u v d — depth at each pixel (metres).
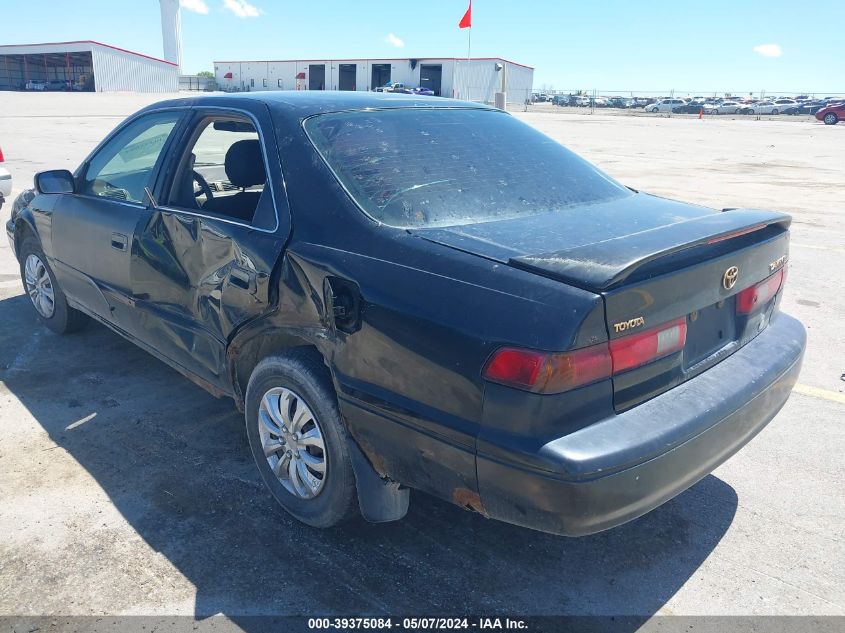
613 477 2.08
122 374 4.48
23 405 4.03
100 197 4.09
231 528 2.98
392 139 3.05
